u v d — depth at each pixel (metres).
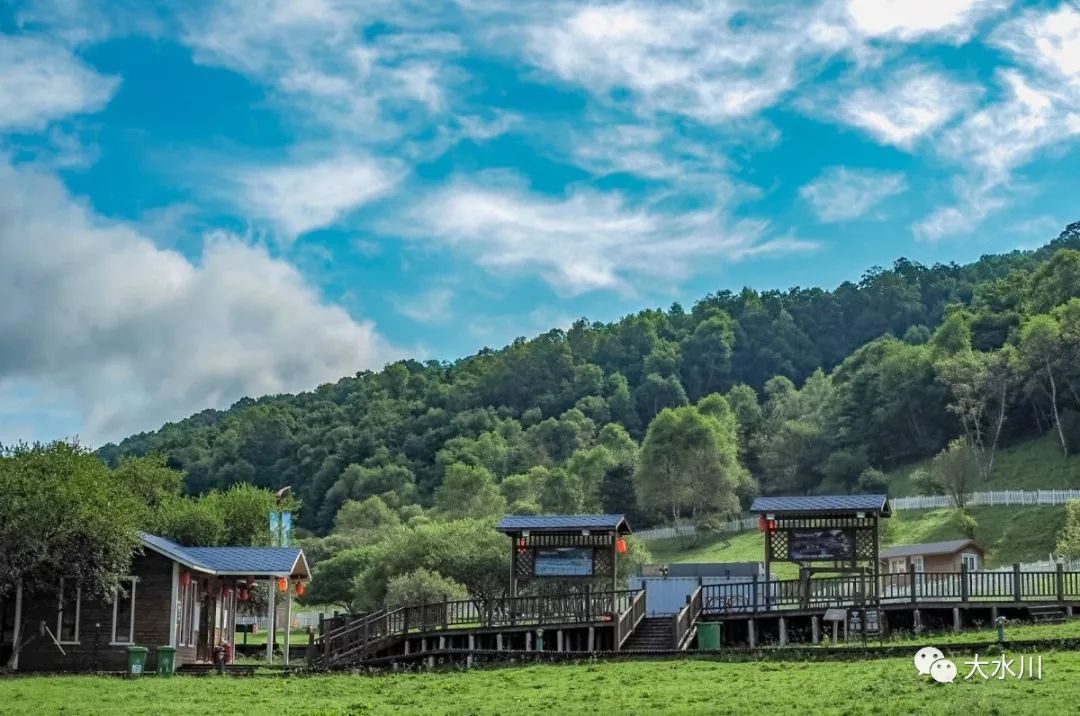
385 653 41.03
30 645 40.22
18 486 38.28
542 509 128.38
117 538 38.84
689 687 28.75
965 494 108.12
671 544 125.44
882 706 23.44
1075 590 47.62
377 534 116.69
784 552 42.03
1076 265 157.25
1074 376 128.38
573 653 36.16
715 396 168.50
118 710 27.92
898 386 142.50
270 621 43.12
